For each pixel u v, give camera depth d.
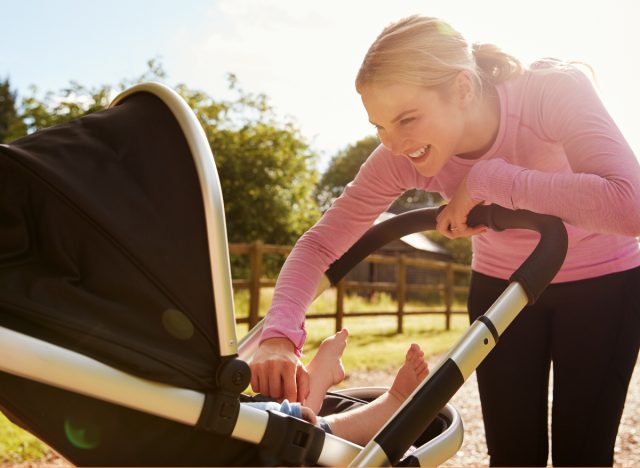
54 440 1.26
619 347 1.97
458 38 1.69
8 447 3.60
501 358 2.11
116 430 1.30
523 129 1.81
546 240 1.58
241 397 1.71
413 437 1.37
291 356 1.74
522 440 2.10
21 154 1.35
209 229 1.37
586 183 1.53
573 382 2.01
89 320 1.26
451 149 1.73
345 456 1.42
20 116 17.36
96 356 1.23
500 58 1.82
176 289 1.34
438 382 1.41
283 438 1.36
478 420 5.15
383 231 2.00
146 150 1.46
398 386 1.96
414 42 1.63
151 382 1.27
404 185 2.02
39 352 1.15
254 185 17.98
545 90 1.77
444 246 36.00
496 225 1.72
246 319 8.48
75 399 1.27
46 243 1.34
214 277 1.36
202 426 1.30
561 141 1.72
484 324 1.49
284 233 18.44
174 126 1.47
